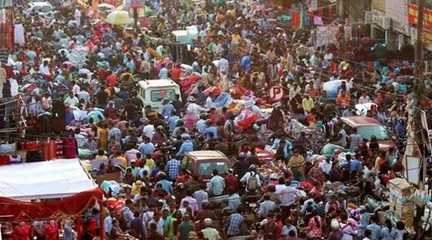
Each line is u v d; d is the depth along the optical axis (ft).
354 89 250.37
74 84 257.75
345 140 213.25
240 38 313.12
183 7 399.03
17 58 292.40
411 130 190.60
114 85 263.08
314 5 340.59
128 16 358.84
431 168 191.83
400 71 271.08
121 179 189.06
